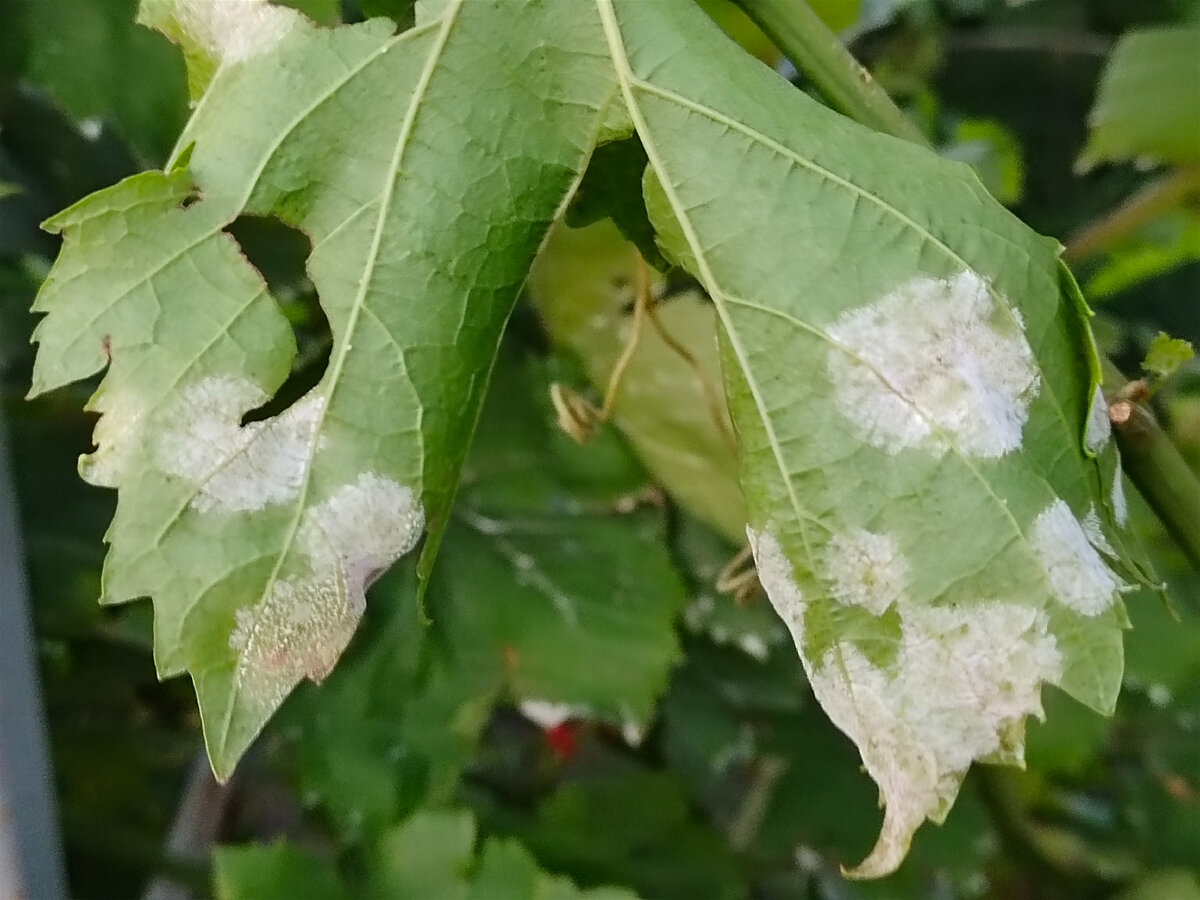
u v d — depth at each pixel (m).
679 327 0.22
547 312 0.23
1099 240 0.26
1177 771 0.27
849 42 0.26
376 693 0.23
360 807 0.23
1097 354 0.15
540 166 0.16
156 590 0.15
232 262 0.15
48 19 0.21
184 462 0.15
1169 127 0.24
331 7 0.16
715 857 0.25
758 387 0.15
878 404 0.15
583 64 0.16
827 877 0.26
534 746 0.27
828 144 0.15
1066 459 0.15
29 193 0.23
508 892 0.23
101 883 0.23
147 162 0.21
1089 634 0.15
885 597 0.15
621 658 0.24
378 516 0.15
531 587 0.24
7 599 0.20
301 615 0.15
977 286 0.15
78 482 0.23
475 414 0.16
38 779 0.19
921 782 0.15
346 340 0.15
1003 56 0.28
